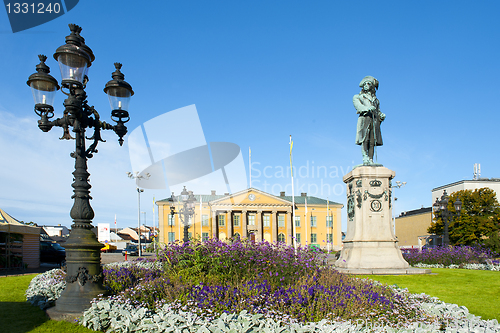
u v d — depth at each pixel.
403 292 7.39
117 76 7.24
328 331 4.91
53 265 23.48
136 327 5.27
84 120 6.32
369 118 13.95
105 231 46.03
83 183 6.36
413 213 63.41
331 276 8.17
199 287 6.45
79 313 5.79
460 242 41.88
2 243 17.92
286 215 65.94
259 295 6.16
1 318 5.94
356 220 13.22
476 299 8.30
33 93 6.52
